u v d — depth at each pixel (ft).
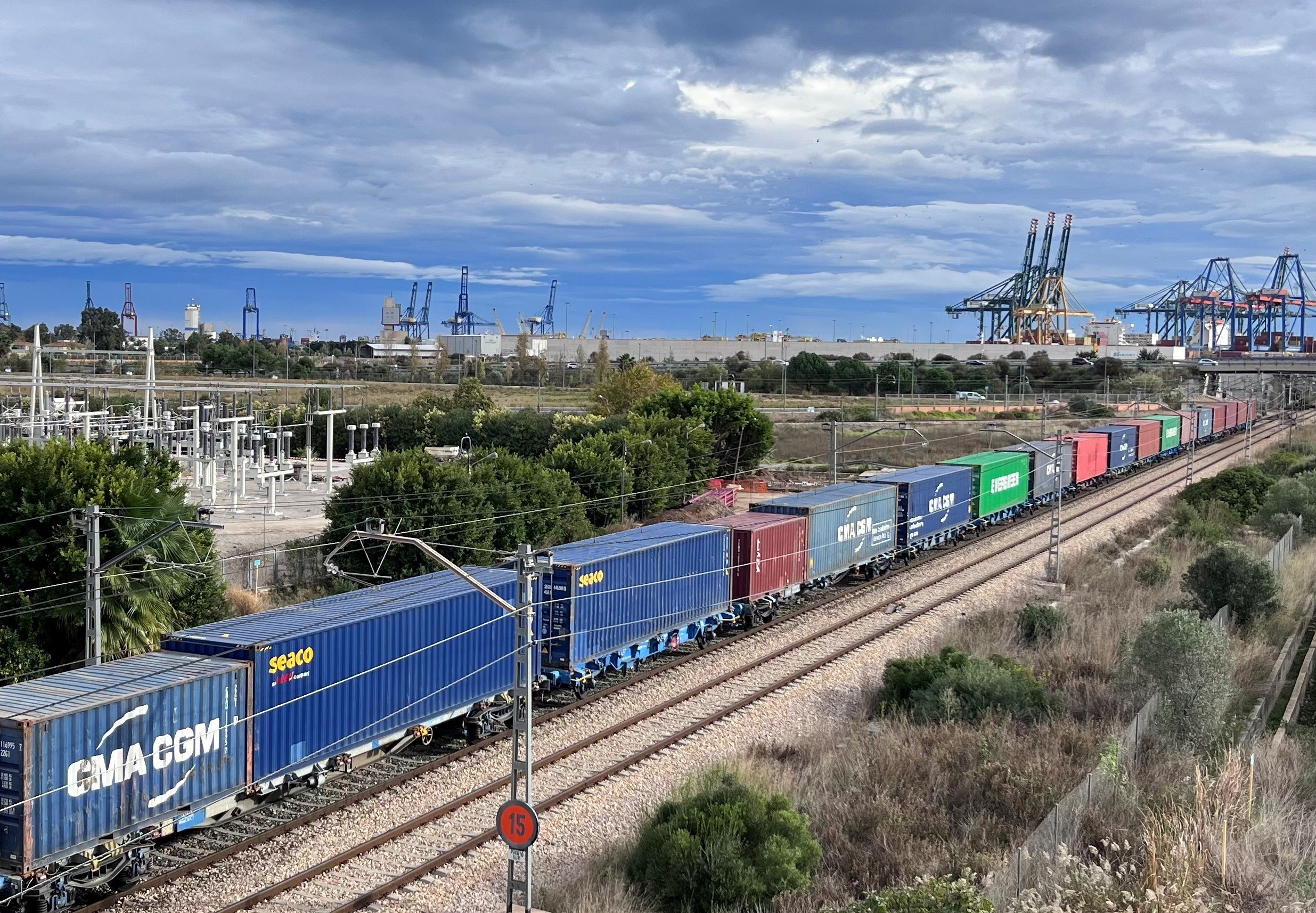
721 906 50.52
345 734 64.28
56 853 48.60
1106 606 112.68
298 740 61.21
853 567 130.11
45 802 48.08
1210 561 106.01
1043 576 137.08
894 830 57.98
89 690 52.47
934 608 119.03
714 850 52.06
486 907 51.93
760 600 110.73
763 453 227.61
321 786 66.23
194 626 86.48
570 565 80.53
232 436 175.22
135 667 56.95
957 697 78.84
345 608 69.26
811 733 77.71
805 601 122.31
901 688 84.53
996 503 171.83
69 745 49.03
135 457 93.09
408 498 114.21
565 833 60.85
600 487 158.40
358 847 57.00
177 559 84.89
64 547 77.92
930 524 148.36
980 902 42.68
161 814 53.62
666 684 89.45
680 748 74.54
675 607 94.73
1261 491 178.29
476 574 81.61
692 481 186.91
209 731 55.88
